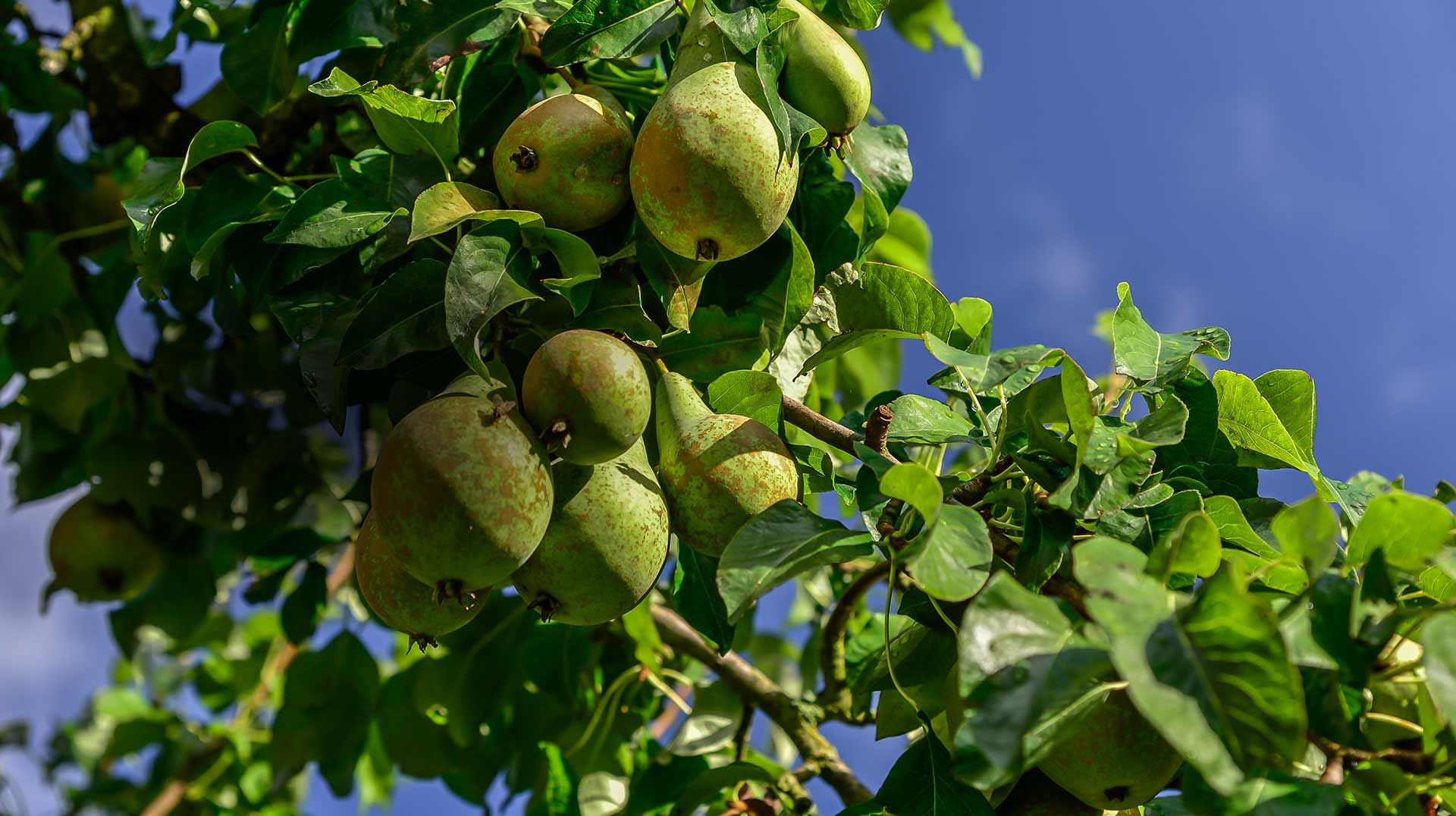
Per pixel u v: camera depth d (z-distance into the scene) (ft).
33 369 11.19
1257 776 4.65
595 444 5.54
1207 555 4.90
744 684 9.53
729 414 6.48
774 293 7.07
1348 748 4.90
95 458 10.69
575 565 5.62
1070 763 5.39
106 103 10.37
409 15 7.45
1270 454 7.04
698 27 6.57
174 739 14.64
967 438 6.40
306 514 11.62
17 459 11.53
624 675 10.27
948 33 14.20
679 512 6.02
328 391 6.66
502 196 6.59
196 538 11.51
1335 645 4.82
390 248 6.72
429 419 5.38
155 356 10.98
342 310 6.82
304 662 10.94
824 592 10.99
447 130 6.91
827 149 6.91
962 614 6.04
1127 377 6.80
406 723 11.05
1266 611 4.34
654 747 10.92
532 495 5.38
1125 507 5.96
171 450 10.85
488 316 5.81
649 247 6.61
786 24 6.59
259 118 9.57
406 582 5.81
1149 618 4.38
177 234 8.00
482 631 10.57
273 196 7.40
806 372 7.36
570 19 6.95
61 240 11.45
